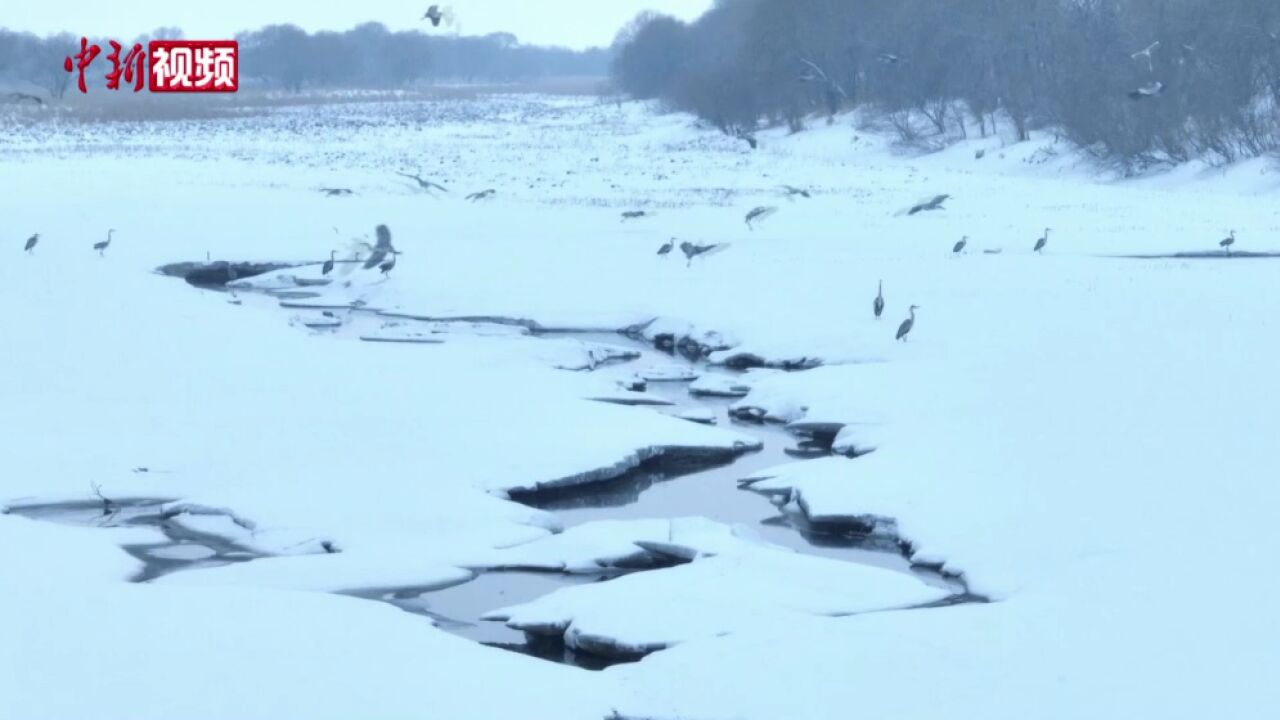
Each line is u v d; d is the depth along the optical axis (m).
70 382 21.86
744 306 28.75
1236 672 10.91
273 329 26.23
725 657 11.64
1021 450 17.36
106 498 16.62
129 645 11.92
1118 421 18.09
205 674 11.34
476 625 13.20
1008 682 10.97
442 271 33.59
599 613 12.93
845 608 13.07
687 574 13.96
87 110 111.50
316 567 14.44
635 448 18.86
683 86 108.94
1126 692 10.70
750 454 19.55
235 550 15.21
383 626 12.56
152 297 28.70
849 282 30.56
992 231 39.34
